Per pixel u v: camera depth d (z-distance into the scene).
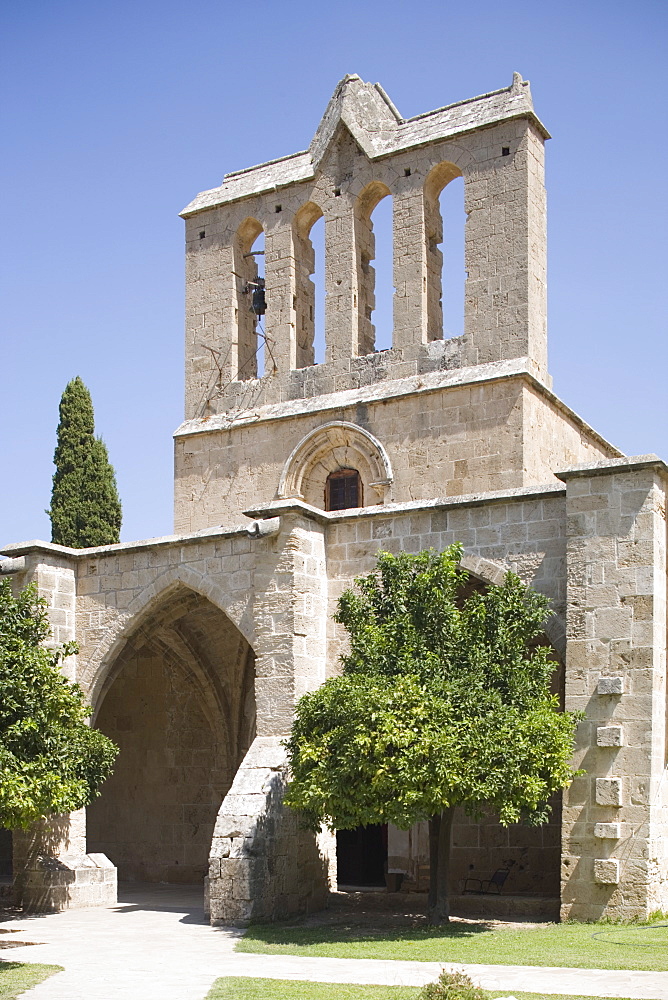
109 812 30.58
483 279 27.14
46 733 19.25
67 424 37.97
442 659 18.25
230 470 29.61
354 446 27.81
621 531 18.88
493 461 25.92
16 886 23.55
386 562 19.28
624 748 18.30
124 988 13.86
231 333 30.56
